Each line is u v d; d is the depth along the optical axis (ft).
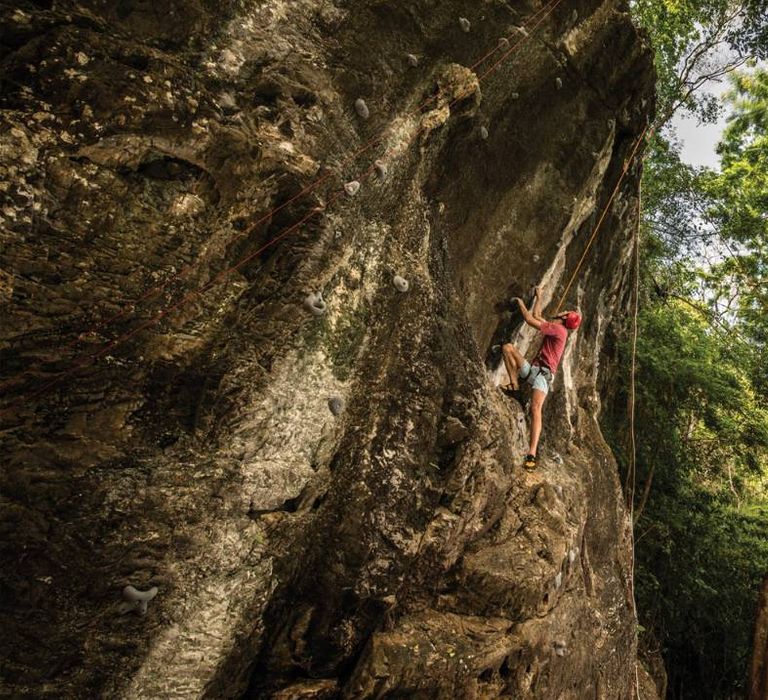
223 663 12.58
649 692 32.53
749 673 31.45
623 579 29.84
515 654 17.97
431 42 16.63
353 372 14.48
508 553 19.04
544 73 20.85
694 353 41.73
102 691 10.98
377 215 15.44
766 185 53.11
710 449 46.03
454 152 18.52
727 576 40.55
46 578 10.31
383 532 14.83
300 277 12.81
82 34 10.19
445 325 17.19
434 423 16.12
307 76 13.76
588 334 31.96
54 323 10.32
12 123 9.52
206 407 11.96
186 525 11.66
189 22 11.96
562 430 27.48
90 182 10.37
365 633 14.96
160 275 11.39
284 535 13.32
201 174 11.73
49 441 10.38
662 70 44.04
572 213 23.29
